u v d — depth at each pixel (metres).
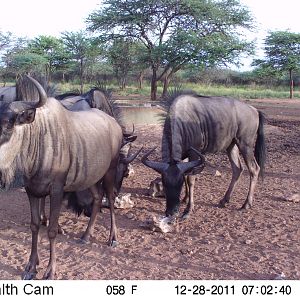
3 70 47.88
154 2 38.81
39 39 57.81
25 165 4.69
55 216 5.03
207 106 8.00
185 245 6.28
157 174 10.79
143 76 62.31
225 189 9.53
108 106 7.80
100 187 6.44
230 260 5.75
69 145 5.12
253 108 8.50
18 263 5.56
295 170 11.48
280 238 6.60
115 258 5.79
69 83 57.00
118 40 42.81
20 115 4.43
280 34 52.78
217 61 40.12
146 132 17.56
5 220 7.27
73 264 5.56
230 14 40.25
